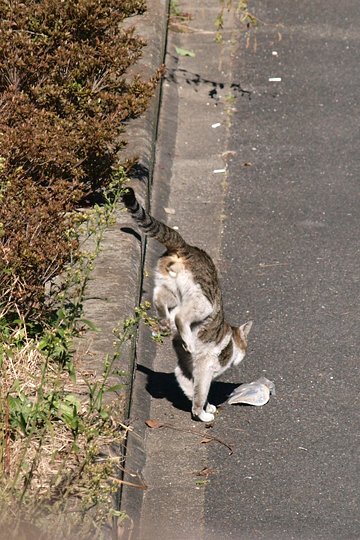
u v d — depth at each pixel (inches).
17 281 314.3
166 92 550.6
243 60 589.9
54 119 381.1
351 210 458.3
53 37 403.9
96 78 416.8
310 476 308.8
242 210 460.1
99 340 327.9
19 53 394.0
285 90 561.3
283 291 403.9
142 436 324.5
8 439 265.0
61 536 240.5
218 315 336.5
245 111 542.3
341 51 598.9
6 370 299.1
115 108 410.3
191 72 576.4
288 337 377.1
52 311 330.0
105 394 303.0
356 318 387.5
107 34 430.0
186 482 306.7
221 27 607.2
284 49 600.4
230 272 416.8
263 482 306.7
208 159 500.4
